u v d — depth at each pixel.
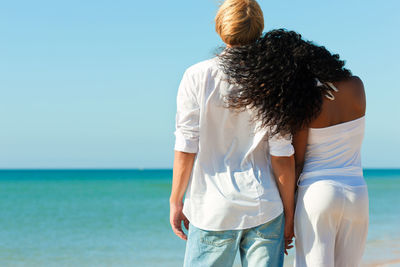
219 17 2.27
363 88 2.34
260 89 2.09
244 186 2.16
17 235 13.40
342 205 2.19
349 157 2.29
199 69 2.21
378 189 37.41
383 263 7.38
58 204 25.00
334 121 2.26
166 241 11.46
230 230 2.16
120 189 39.66
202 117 2.20
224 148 2.22
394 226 12.95
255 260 2.18
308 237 2.23
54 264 8.89
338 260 2.29
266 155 2.25
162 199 28.25
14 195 32.72
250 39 2.26
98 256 9.55
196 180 2.21
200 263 2.20
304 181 2.29
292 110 2.10
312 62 2.17
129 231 13.91
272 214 2.17
